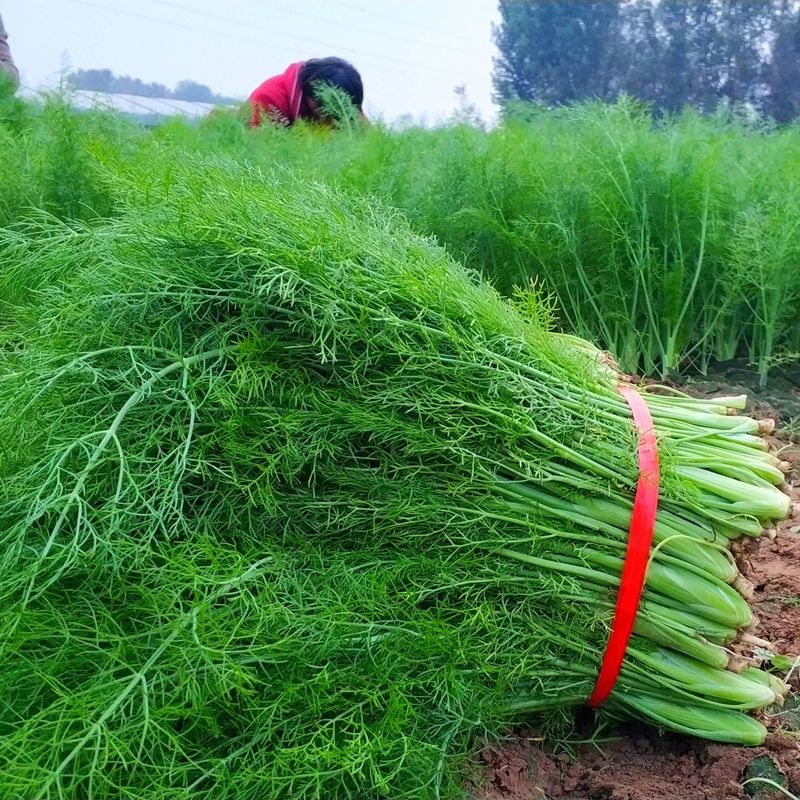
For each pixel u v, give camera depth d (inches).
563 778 21.7
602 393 23.7
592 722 23.6
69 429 20.8
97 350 21.4
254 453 20.7
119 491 18.8
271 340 21.8
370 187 45.3
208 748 18.9
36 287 29.8
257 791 18.3
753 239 44.3
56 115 43.4
